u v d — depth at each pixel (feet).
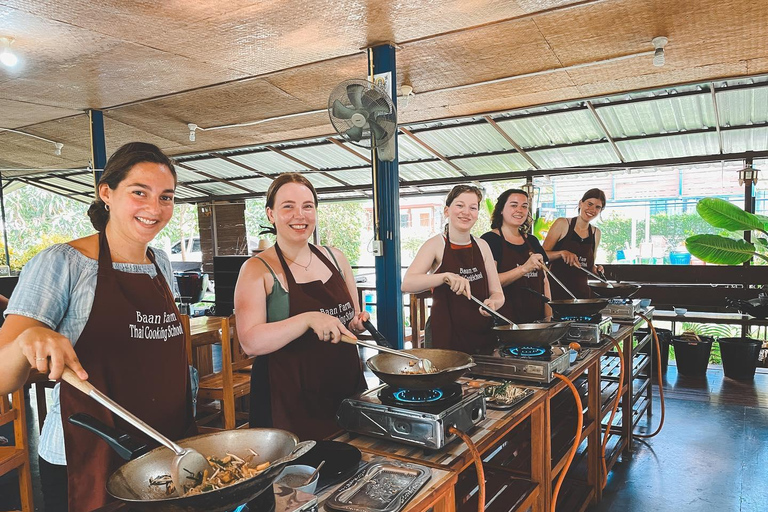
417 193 24.54
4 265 26.89
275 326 5.41
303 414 5.88
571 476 9.63
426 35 10.39
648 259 32.45
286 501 3.37
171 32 10.17
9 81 13.16
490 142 18.83
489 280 8.83
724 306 18.81
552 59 11.74
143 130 18.47
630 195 33.68
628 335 11.00
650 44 10.82
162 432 4.56
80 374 3.22
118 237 4.51
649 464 11.07
